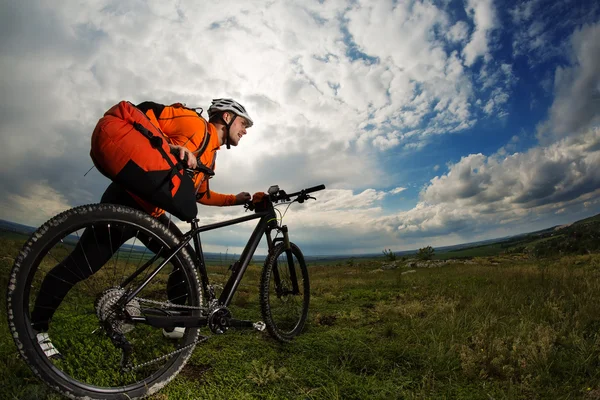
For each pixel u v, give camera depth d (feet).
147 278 6.81
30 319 5.86
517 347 9.11
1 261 18.08
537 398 7.16
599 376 7.82
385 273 55.98
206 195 10.02
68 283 6.52
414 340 10.59
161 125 7.69
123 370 6.92
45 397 6.66
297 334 11.11
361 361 8.93
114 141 6.11
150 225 6.87
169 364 7.21
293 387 7.64
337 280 32.83
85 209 6.16
